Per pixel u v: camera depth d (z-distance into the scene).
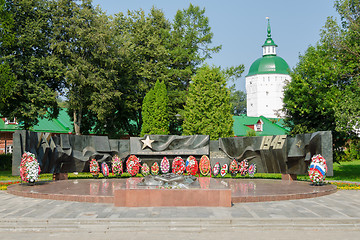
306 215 9.83
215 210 10.58
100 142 18.98
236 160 19.02
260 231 8.81
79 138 18.53
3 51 25.80
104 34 28.17
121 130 36.28
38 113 26.47
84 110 33.12
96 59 29.78
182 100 34.62
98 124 35.38
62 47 27.39
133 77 33.94
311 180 15.96
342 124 20.91
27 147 16.17
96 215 9.81
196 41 37.53
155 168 18.97
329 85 23.94
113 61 29.02
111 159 19.23
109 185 15.95
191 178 13.12
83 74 27.91
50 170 17.38
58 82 30.34
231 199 12.02
